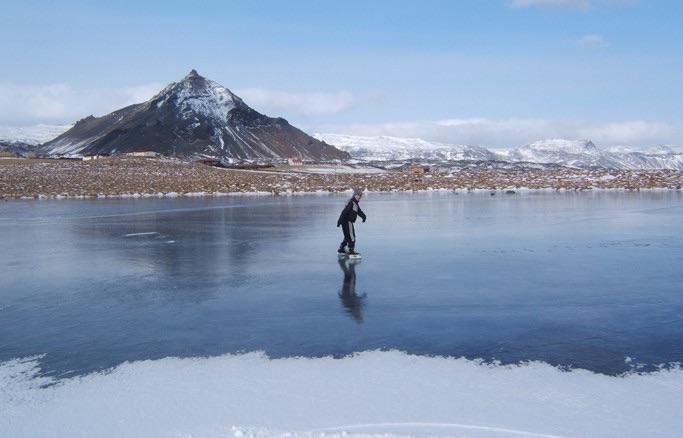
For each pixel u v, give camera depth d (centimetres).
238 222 2772
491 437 564
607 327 932
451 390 676
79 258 1683
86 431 591
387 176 8325
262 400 654
